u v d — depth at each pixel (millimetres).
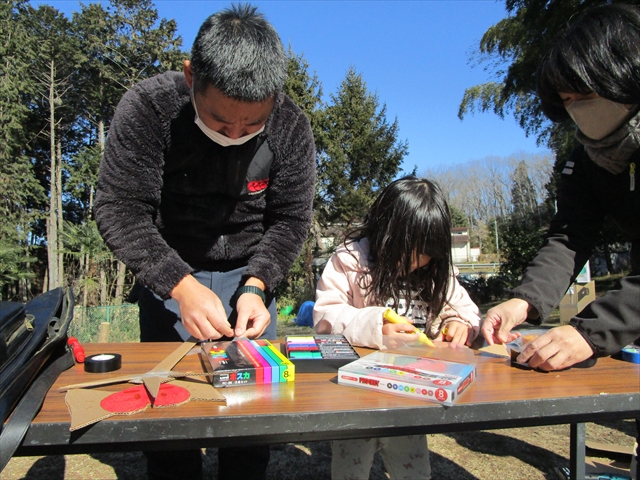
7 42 18516
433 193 1509
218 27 1099
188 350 1162
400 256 1475
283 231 1543
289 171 1535
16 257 13469
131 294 1660
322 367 1034
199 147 1388
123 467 2170
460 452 2361
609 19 1041
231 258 1598
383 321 1351
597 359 1188
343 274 1595
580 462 1537
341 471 1437
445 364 992
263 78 1083
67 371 978
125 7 20484
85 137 23375
